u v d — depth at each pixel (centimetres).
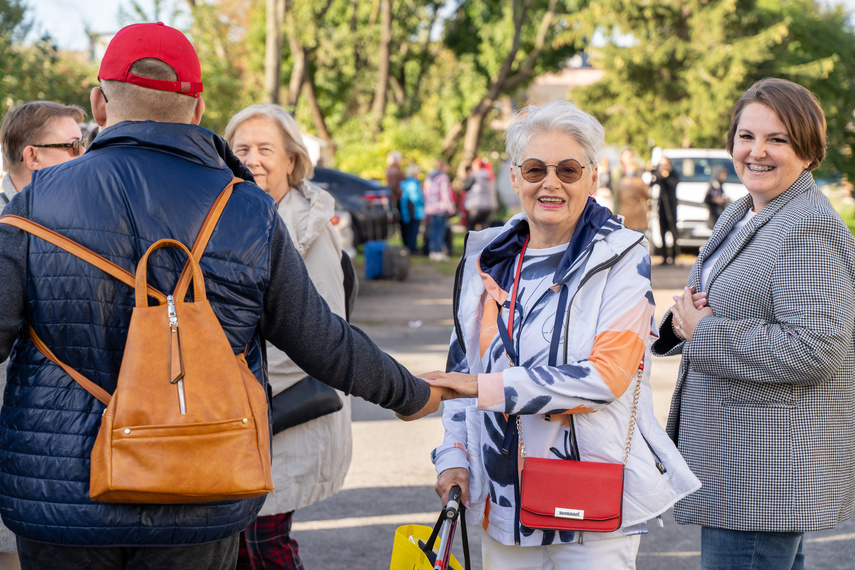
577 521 212
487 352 231
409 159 2478
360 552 411
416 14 2941
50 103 303
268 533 297
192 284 176
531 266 230
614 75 2983
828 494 242
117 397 165
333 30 2864
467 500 231
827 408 242
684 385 265
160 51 184
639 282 217
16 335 173
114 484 160
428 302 1205
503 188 3519
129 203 174
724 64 2820
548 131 224
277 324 190
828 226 234
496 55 2966
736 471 246
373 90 2984
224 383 170
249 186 189
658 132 2919
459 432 241
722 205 1603
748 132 249
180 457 164
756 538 246
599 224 222
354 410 674
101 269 170
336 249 326
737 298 246
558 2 3000
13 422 171
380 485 507
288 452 299
